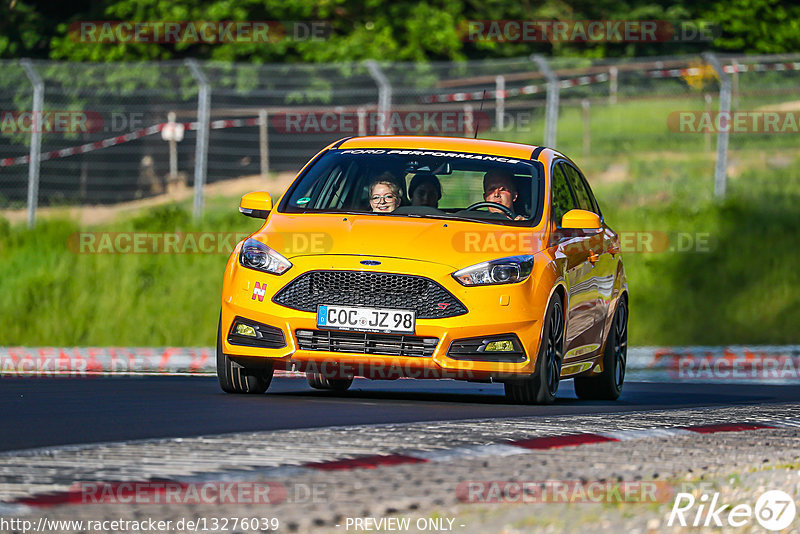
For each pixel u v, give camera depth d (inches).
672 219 2475.4
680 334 2101.4
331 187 1098.1
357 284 975.0
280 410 888.3
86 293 2046.0
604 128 3580.2
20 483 523.5
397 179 1090.7
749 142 3602.4
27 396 996.6
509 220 1053.8
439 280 972.6
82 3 3887.8
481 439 690.8
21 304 1990.7
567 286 1059.3
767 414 919.0
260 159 3614.7
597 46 4018.2
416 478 557.6
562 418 835.4
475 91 3612.2
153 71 3523.6
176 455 610.2
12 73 3464.6
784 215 2527.1
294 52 3602.4
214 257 2208.4
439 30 3651.6
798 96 4094.5
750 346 1926.7
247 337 995.9
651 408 1035.9
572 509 518.3
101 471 557.3
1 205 3577.8
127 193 3671.3
